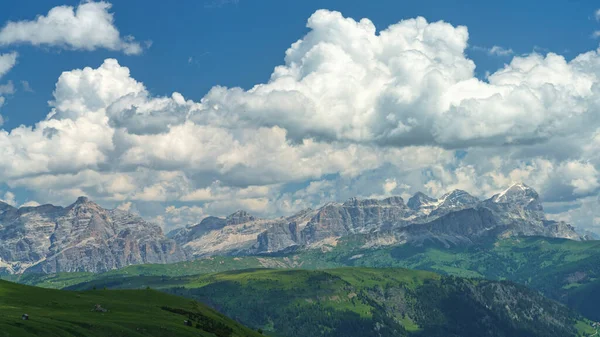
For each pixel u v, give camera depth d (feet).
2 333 570.87
